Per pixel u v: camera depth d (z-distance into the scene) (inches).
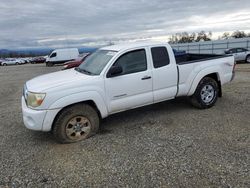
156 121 207.8
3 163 147.9
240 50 743.1
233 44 1476.4
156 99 203.8
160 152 151.4
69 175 132.0
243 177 121.3
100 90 176.9
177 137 172.4
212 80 232.2
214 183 117.9
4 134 197.0
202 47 1717.5
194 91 224.2
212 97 234.7
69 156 153.3
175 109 237.1
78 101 169.9
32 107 164.6
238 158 139.3
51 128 168.2
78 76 182.2
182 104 251.3
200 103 228.2
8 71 1021.8
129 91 189.0
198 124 195.3
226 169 128.7
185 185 117.6
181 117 213.9
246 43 1401.3
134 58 191.9
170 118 213.2
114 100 184.5
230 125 189.5
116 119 217.8
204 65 225.8
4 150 166.4
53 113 164.2
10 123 224.4
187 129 186.2
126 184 121.4
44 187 122.5
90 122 178.2
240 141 161.0
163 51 204.5
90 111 176.7
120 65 185.6
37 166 142.9
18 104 303.7
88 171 134.7
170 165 135.7
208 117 210.2
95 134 184.9
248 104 242.4
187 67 215.8
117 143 168.1
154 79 198.5
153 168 133.9
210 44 1653.5
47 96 161.3
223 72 239.3
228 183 117.3
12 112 263.4
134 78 189.3
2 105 304.7
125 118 219.3
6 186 124.5
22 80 613.0
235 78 407.2
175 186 117.4
